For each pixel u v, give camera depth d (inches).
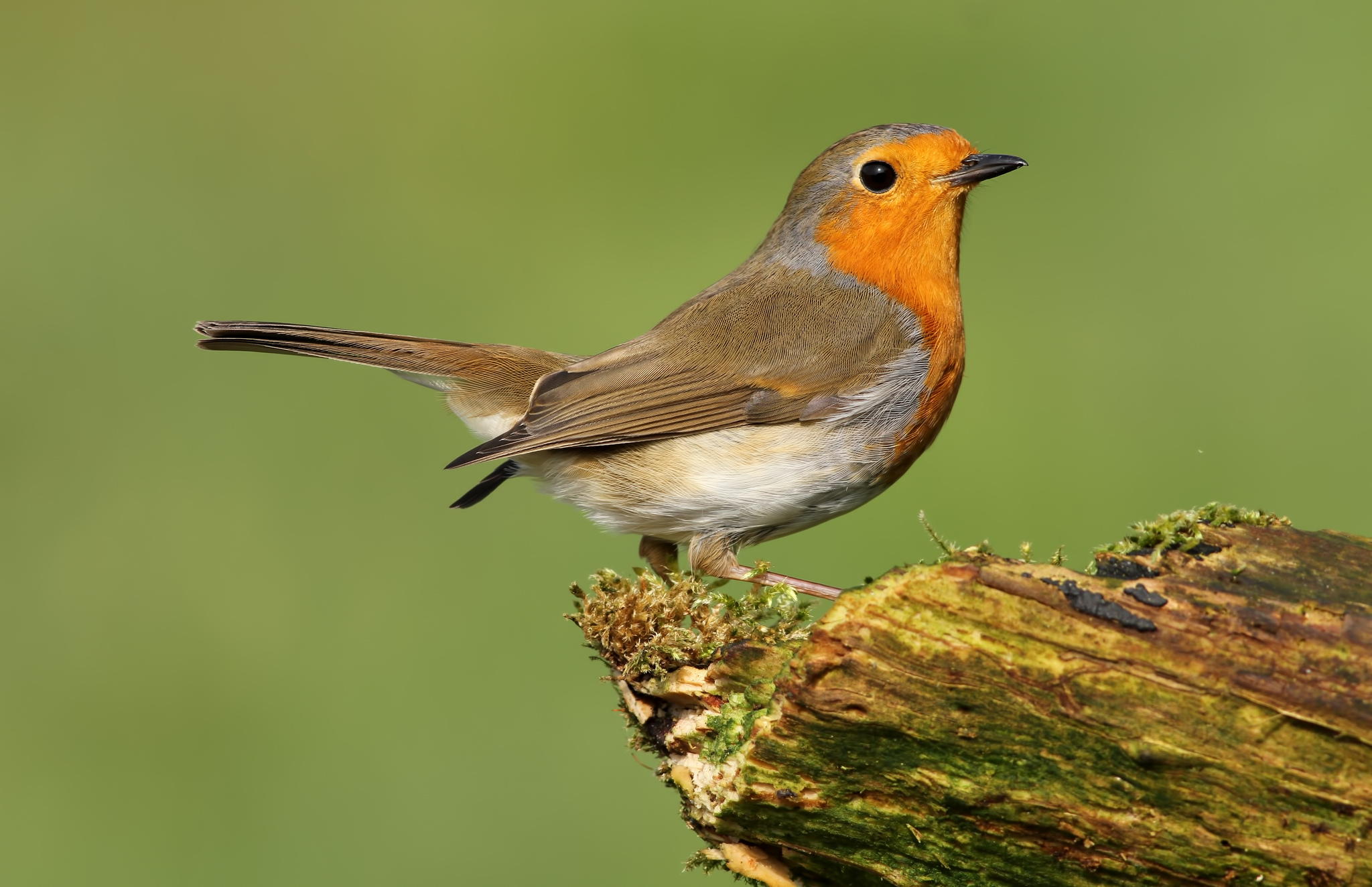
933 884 299.4
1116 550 298.2
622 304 843.4
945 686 280.2
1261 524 301.1
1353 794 263.3
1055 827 280.7
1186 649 273.6
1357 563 282.0
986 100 994.1
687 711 333.1
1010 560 290.4
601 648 351.6
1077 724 275.1
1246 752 268.2
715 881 580.7
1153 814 274.4
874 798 292.2
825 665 283.1
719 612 343.6
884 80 1013.2
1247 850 269.6
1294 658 269.4
